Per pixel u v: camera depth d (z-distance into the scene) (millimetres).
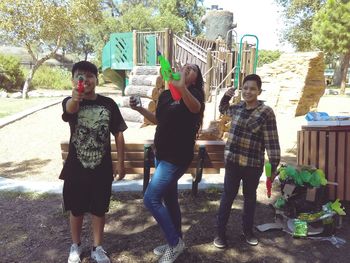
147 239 3770
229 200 3547
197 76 3158
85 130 3078
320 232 3844
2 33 18312
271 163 3314
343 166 4344
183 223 4141
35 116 11109
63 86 27469
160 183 3105
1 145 7957
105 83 37906
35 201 4660
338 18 22062
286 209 4078
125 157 4488
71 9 18281
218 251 3570
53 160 6930
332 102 17828
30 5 17594
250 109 3432
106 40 38250
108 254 3480
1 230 3924
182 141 3086
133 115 9852
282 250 3615
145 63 11641
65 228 3965
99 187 3188
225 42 14188
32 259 3406
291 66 12719
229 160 3494
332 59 38062
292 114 12266
